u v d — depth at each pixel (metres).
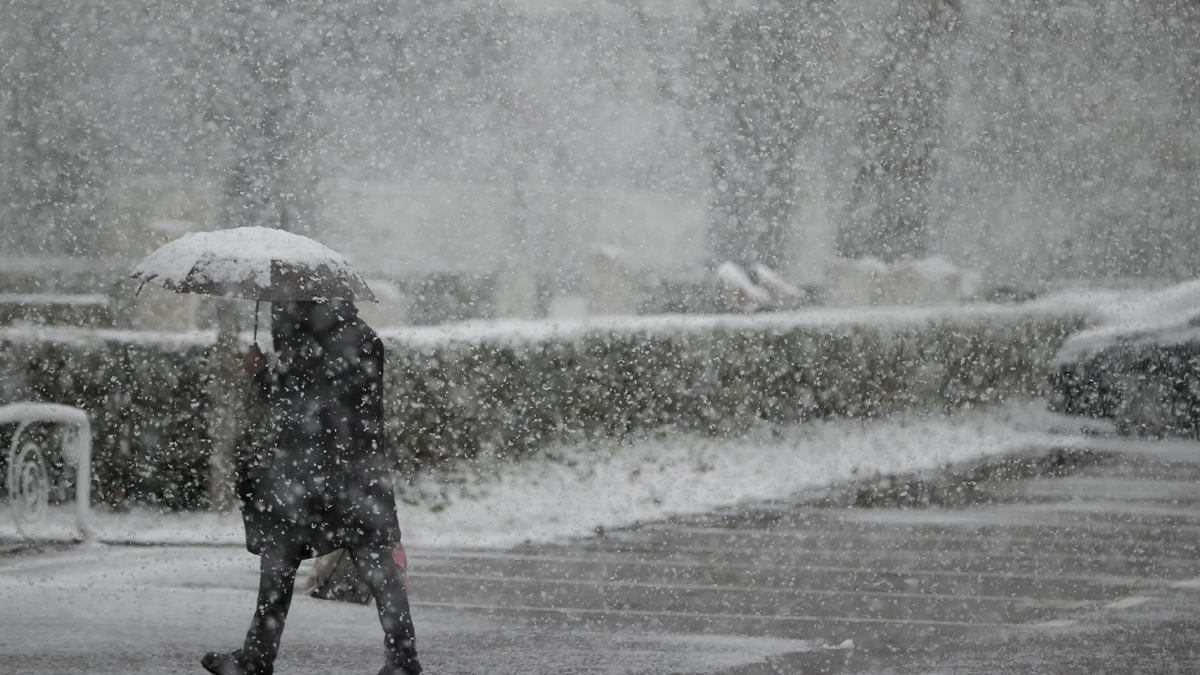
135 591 16.55
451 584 17.48
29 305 26.08
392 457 25.03
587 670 13.16
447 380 25.33
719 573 18.17
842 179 49.16
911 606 16.12
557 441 26.64
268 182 27.45
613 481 25.00
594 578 17.88
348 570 12.28
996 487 25.86
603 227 47.78
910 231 48.25
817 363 30.58
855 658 13.61
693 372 28.67
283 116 28.50
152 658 13.40
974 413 33.44
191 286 12.04
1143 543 20.39
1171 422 33.59
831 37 49.12
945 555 19.41
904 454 28.56
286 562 12.00
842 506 23.75
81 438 19.50
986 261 47.78
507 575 18.08
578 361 26.86
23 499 19.70
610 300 47.09
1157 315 34.72
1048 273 47.81
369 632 14.56
